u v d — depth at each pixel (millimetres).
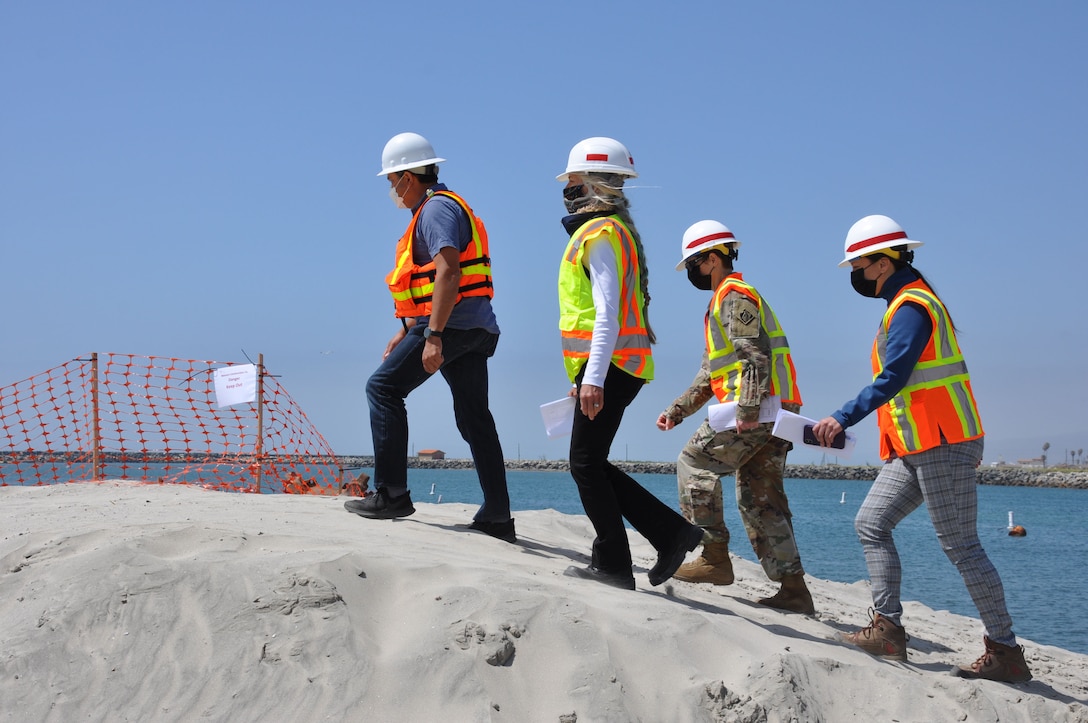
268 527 4594
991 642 4262
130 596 3359
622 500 4387
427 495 64625
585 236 4203
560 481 109375
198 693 3021
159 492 6297
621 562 4316
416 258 5074
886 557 4363
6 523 4734
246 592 3422
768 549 5148
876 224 4488
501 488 5320
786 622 4613
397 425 5262
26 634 3184
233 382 9039
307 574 3494
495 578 3785
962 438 4203
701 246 5082
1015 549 31609
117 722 2914
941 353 4254
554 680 3209
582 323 4238
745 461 5203
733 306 4754
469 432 5301
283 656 3156
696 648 3564
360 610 3455
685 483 5371
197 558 3723
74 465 8789
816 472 131875
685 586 5348
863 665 3799
